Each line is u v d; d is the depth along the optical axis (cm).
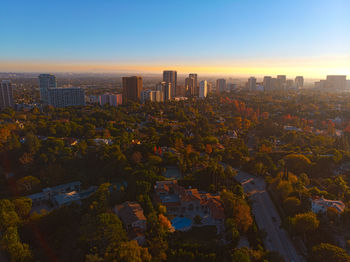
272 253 9062
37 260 8831
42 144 18662
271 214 12262
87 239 8756
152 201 12362
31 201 12331
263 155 17812
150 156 16812
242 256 8331
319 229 10519
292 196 12781
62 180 14950
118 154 16638
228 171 15300
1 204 10738
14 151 17650
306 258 9488
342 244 9862
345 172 16538
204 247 9338
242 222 10481
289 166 17200
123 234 9062
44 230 10431
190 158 16862
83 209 11631
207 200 12212
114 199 12419
